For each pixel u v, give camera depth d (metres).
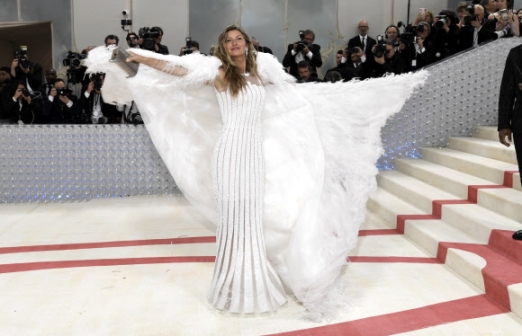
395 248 4.84
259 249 3.54
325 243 3.48
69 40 9.95
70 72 7.85
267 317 3.52
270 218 3.62
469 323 3.34
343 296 3.70
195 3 10.02
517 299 3.37
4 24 9.87
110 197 7.41
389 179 6.57
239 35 3.57
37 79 8.11
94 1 9.87
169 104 3.87
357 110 4.04
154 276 4.30
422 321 3.39
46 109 7.58
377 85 4.09
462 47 7.66
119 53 3.54
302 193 3.68
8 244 5.29
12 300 3.86
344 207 3.63
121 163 7.38
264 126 3.83
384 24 10.12
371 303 3.68
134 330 3.36
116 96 3.95
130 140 7.36
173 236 5.50
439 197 5.50
